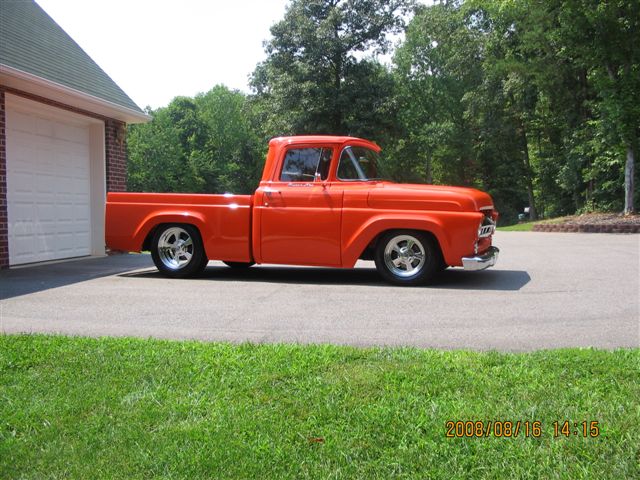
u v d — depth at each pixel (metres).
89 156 12.87
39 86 9.98
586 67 24.48
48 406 3.22
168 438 2.84
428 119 48.34
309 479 2.49
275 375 3.66
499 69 29.25
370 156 8.78
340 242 7.98
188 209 8.63
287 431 2.90
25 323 5.46
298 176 8.27
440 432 2.86
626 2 20.61
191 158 64.75
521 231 23.25
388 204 7.82
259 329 5.21
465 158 46.12
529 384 3.47
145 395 3.38
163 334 5.02
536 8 25.59
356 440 2.81
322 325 5.37
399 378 3.59
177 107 71.00
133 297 6.95
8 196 10.34
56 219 11.71
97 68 13.63
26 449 2.76
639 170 24.22
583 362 3.86
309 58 36.38
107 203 8.97
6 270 9.75
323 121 37.19
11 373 3.78
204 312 6.01
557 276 8.57
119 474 2.54
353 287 7.74
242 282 8.27
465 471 2.54
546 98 29.78
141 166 64.19
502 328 5.20
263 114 40.22
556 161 32.62
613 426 2.88
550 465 2.56
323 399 3.28
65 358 4.07
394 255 8.15
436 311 6.02
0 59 9.34
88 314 5.91
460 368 3.77
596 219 23.08
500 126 36.91
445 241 7.56
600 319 5.55
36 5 14.14
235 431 2.91
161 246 8.83
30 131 10.93
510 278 8.43
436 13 40.16
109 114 12.66
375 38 37.97
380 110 36.91
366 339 4.81
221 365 3.89
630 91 21.48
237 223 8.43
